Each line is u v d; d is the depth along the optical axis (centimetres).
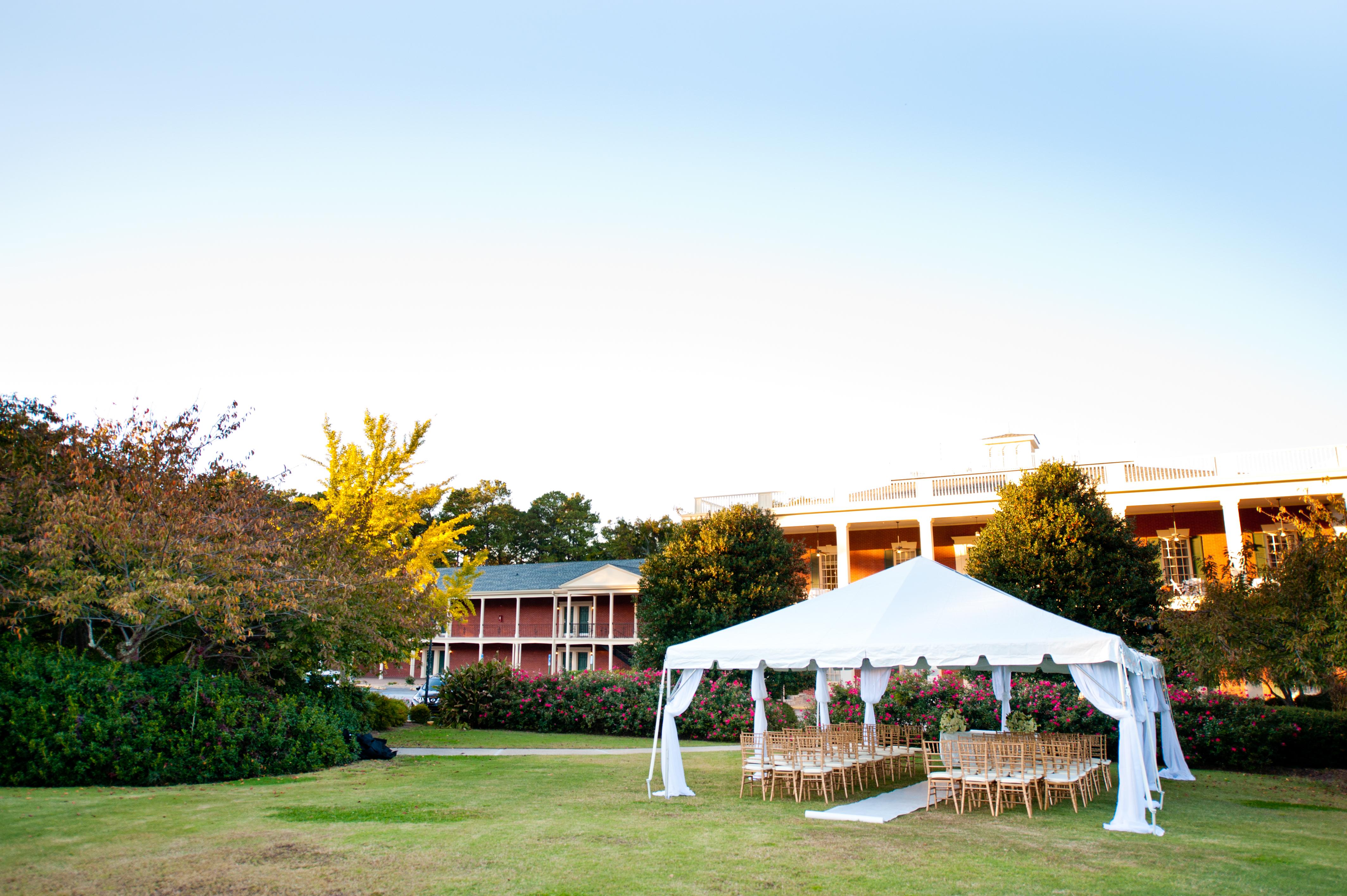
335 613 1609
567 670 2700
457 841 905
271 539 1534
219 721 1405
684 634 3011
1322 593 1597
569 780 1428
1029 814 1108
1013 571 2523
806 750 1264
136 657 1478
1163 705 1518
